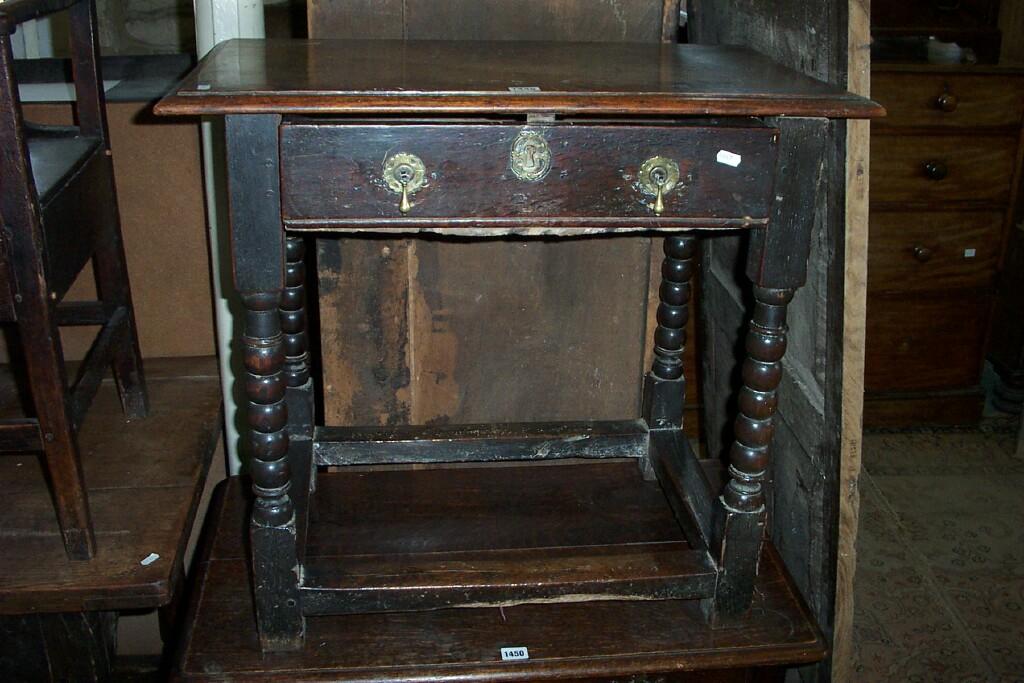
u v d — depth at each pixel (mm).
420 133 893
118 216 1387
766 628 1176
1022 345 2260
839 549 1225
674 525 1385
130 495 1295
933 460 2125
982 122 1948
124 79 1715
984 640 1589
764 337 1025
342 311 1465
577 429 1434
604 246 1479
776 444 1465
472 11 1369
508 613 1193
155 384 1603
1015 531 1879
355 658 1110
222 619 1163
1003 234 2062
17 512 1263
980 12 2082
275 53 1114
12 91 945
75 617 1272
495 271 1475
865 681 1499
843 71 1023
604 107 886
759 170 947
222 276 1510
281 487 1030
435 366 1525
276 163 889
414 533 1343
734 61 1152
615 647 1142
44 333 1048
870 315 2121
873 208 2014
